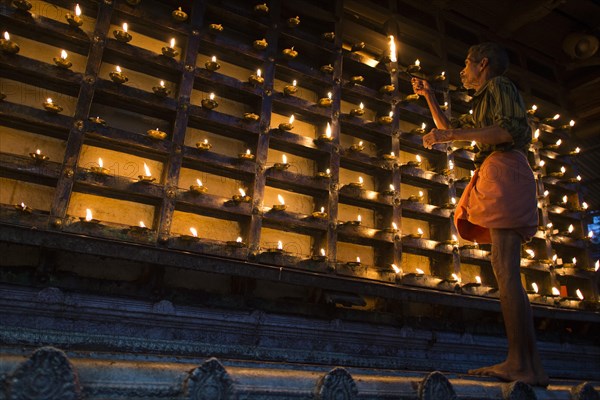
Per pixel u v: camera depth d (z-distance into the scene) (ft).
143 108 10.96
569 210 16.65
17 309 8.09
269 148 12.48
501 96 8.30
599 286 16.52
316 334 10.61
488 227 8.13
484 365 12.62
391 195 12.89
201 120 11.25
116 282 9.21
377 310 12.45
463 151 14.78
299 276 10.68
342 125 13.23
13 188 9.27
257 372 5.62
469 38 18.04
